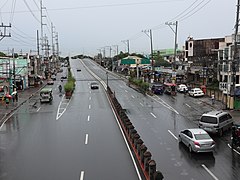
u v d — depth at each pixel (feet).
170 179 56.70
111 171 60.80
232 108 135.74
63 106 152.46
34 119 119.75
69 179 57.21
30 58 282.36
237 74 175.32
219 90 167.32
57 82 303.07
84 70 453.99
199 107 145.59
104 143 82.17
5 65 226.38
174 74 214.69
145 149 63.93
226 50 188.34
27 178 58.18
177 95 194.49
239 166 64.03
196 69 246.06
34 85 263.29
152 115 125.39
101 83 280.72
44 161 68.13
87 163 65.98
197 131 75.61
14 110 142.41
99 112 133.39
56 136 91.30
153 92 203.10
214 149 75.82
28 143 84.02
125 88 241.14
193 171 61.05
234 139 78.54
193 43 306.76
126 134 91.71
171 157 69.97
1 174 60.64
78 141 84.79
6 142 85.71
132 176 57.93
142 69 341.62
